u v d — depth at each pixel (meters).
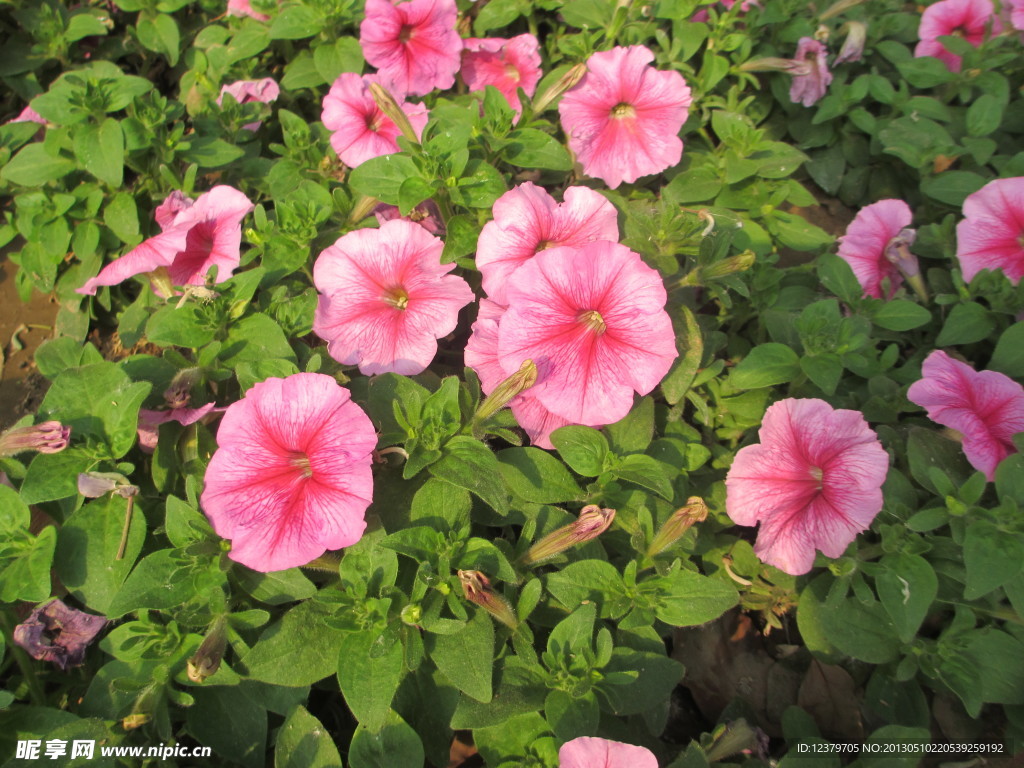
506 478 0.34
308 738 0.30
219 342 0.35
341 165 0.46
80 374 0.33
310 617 0.30
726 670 0.37
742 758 0.34
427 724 0.31
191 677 0.28
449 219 0.39
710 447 0.40
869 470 0.32
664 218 0.37
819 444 0.33
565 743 0.27
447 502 0.32
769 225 0.46
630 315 0.32
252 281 0.36
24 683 0.33
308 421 0.29
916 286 0.44
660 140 0.42
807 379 0.39
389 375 0.34
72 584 0.31
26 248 0.46
